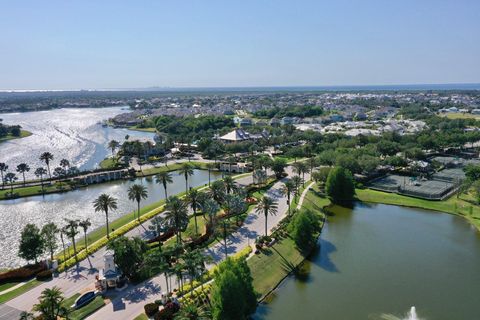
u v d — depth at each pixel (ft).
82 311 280.92
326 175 598.75
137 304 291.99
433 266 364.79
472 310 293.43
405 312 290.97
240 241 405.80
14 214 542.16
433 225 471.21
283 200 544.21
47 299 247.50
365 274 349.61
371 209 533.96
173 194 627.87
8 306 294.05
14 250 418.10
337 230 457.27
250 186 610.24
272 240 396.98
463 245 412.16
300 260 374.43
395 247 407.44
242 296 258.16
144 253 351.46
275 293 320.29
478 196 527.40
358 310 293.84
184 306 271.28
